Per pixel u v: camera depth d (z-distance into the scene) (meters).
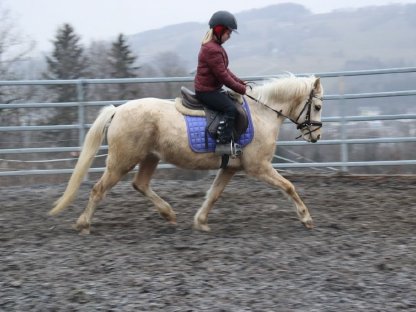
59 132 12.07
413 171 12.34
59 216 8.80
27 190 10.87
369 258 6.57
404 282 5.82
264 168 7.74
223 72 7.28
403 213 8.79
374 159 12.34
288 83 7.86
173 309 5.16
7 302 5.38
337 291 5.60
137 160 7.54
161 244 7.14
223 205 9.41
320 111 8.05
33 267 6.33
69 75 25.67
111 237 7.52
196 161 7.58
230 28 7.39
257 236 7.50
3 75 21.17
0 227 8.16
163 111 7.49
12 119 12.05
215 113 7.52
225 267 6.24
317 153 12.46
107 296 5.46
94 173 12.41
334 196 9.96
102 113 7.62
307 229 7.88
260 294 5.50
